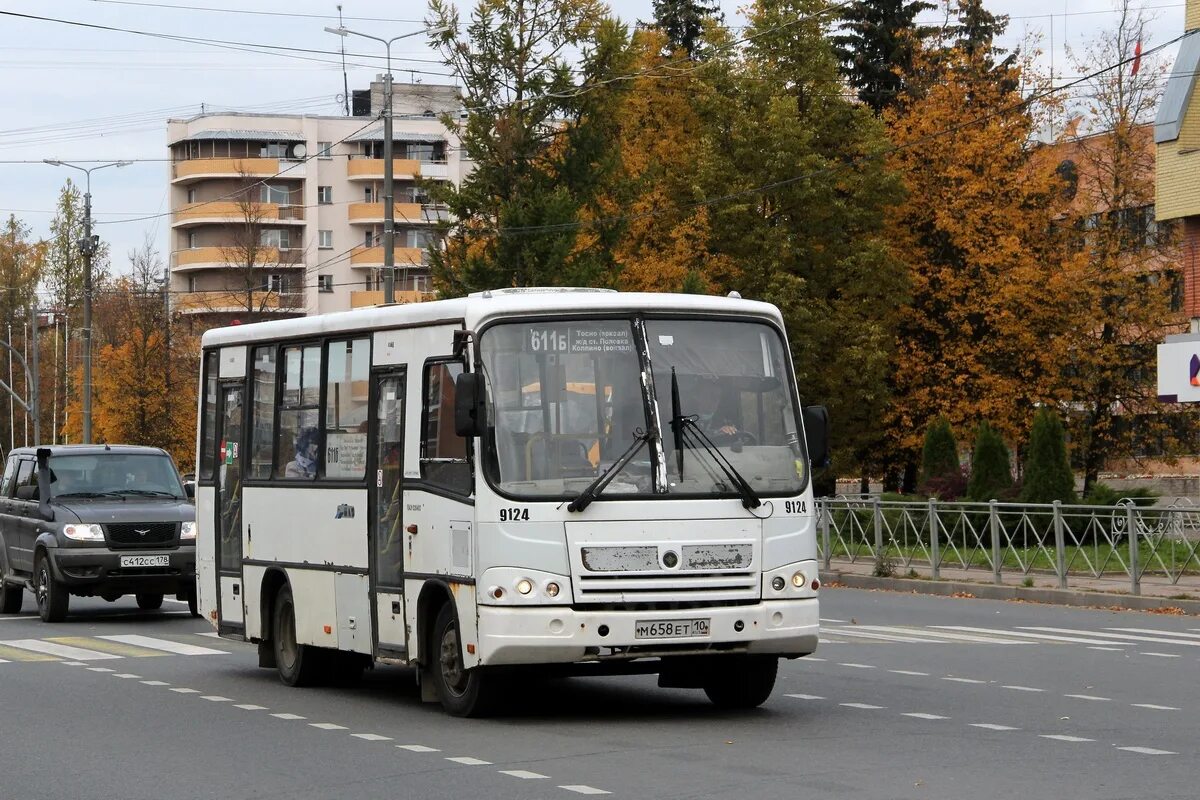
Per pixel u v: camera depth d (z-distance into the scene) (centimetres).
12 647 2447
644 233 6262
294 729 1551
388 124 5003
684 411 1530
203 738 1498
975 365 5953
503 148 5456
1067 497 4219
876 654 2200
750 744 1395
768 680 1622
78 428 10481
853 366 6019
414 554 1617
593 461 1502
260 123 12800
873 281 6062
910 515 3716
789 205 6112
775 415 1570
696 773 1243
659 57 6556
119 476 3061
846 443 6141
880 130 6125
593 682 1939
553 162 5566
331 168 12862
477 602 1489
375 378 1717
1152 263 6056
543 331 1524
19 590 3156
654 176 5716
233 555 2067
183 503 3008
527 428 1501
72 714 1686
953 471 4725
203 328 10912
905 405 6191
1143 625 2691
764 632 1504
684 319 1562
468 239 5638
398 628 1655
